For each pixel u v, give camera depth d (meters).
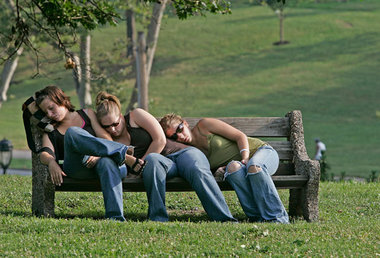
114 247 12.78
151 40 66.75
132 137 17.34
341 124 119.94
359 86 142.88
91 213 18.97
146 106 67.62
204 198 16.17
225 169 16.94
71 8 24.58
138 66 67.00
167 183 16.56
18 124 126.50
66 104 16.97
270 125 19.09
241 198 16.52
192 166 16.28
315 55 166.38
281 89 143.25
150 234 13.86
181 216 18.83
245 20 197.12
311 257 12.30
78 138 15.70
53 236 13.60
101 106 17.00
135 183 16.58
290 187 17.27
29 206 19.86
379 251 12.85
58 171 16.06
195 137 18.02
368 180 35.00
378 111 126.50
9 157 53.31
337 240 13.78
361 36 177.62
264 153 17.02
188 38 183.38
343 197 22.69
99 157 16.06
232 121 19.00
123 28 161.62
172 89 144.38
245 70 158.38
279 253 12.56
